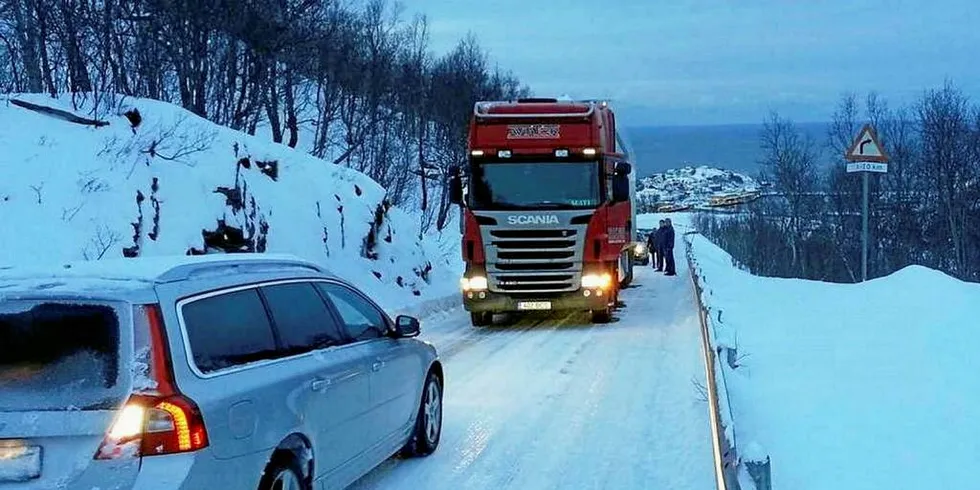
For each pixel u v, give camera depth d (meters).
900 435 7.00
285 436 5.15
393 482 6.84
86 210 12.98
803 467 6.32
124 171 14.21
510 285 15.75
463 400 9.70
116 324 4.44
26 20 19.38
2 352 4.45
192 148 15.93
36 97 15.51
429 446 7.59
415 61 48.06
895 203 44.97
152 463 4.25
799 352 10.59
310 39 33.06
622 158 20.27
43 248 11.84
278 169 18.00
